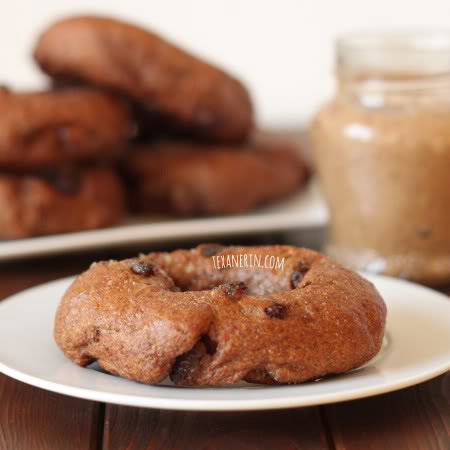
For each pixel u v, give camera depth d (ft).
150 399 1.29
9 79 2.61
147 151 2.13
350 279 1.43
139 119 2.11
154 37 2.02
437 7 2.48
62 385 1.33
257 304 1.36
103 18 2.02
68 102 1.96
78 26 2.00
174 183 2.07
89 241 1.93
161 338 1.33
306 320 1.36
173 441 1.33
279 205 2.14
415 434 1.34
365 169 1.83
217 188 2.06
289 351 1.34
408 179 1.81
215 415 1.38
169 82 2.01
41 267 1.94
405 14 2.50
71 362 1.40
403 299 1.57
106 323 1.36
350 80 1.86
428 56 1.82
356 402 1.40
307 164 2.31
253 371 1.34
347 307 1.38
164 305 1.35
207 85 2.03
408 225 1.83
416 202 1.82
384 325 1.42
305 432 1.34
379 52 1.84
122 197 2.06
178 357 1.34
